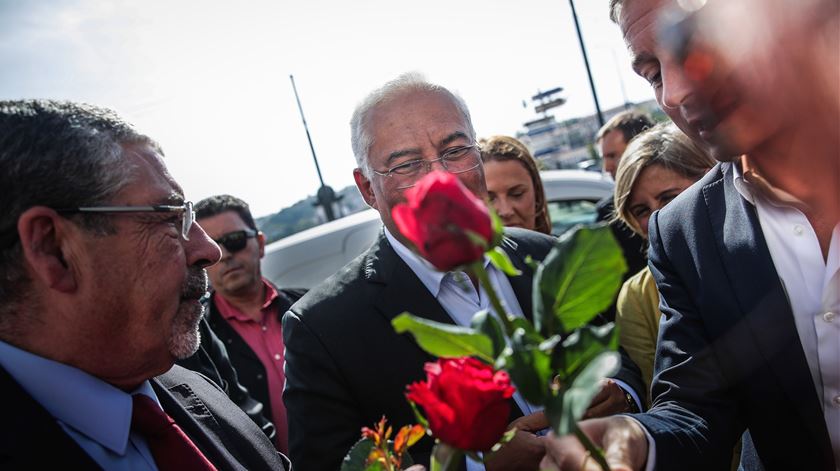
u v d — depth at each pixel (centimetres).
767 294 133
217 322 341
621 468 93
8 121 121
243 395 273
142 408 135
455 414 71
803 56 107
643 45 125
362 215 570
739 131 117
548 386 71
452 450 78
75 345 125
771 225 134
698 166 237
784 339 131
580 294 73
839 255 124
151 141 141
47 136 121
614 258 71
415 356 178
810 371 130
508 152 301
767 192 131
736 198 142
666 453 113
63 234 122
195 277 146
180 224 140
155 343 135
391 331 181
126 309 129
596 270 72
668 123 253
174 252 137
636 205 249
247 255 340
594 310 73
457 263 68
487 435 72
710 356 142
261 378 330
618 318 220
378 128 188
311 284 542
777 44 108
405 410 175
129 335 131
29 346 123
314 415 175
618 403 166
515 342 71
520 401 183
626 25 130
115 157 128
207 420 156
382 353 179
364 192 214
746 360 136
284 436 320
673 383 144
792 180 124
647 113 417
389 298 184
